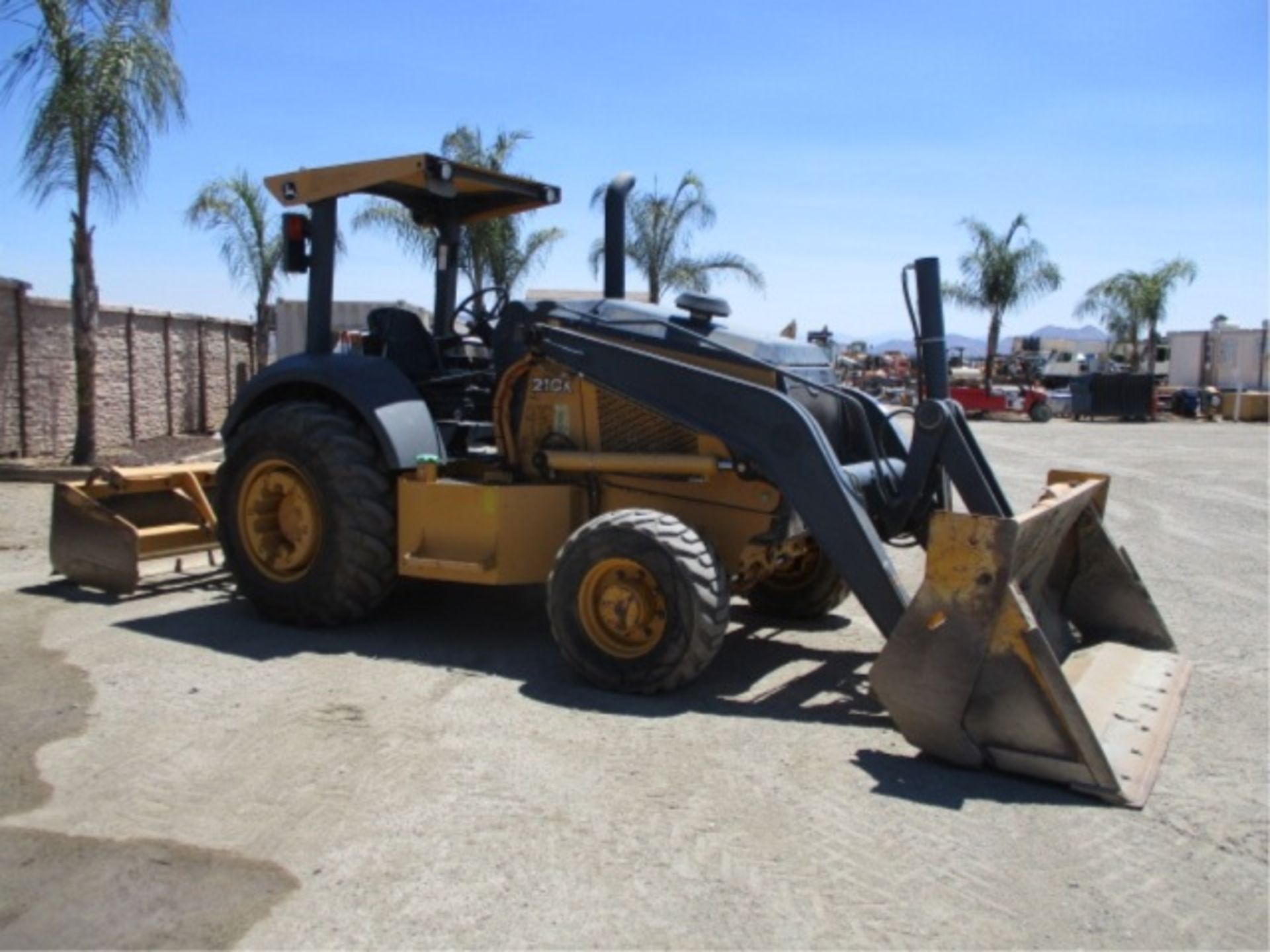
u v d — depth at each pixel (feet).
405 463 20.03
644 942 10.14
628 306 19.77
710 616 16.55
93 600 23.08
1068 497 16.66
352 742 14.84
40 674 17.76
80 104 44.55
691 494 18.72
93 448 47.55
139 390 58.23
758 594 22.75
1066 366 166.61
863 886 11.21
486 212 24.58
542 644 20.11
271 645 19.71
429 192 23.41
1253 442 80.79
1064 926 10.57
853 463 19.29
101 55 44.68
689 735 15.35
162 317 60.54
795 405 17.13
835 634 21.54
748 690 17.69
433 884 11.12
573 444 19.89
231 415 22.17
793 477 16.97
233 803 12.91
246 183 70.13
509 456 20.61
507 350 20.61
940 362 17.97
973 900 10.99
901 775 14.02
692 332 18.95
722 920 10.54
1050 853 11.98
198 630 20.67
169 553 24.35
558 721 15.84
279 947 10.02
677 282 71.41
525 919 10.50
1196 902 11.05
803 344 21.08
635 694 17.06
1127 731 14.93
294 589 20.65
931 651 14.05
